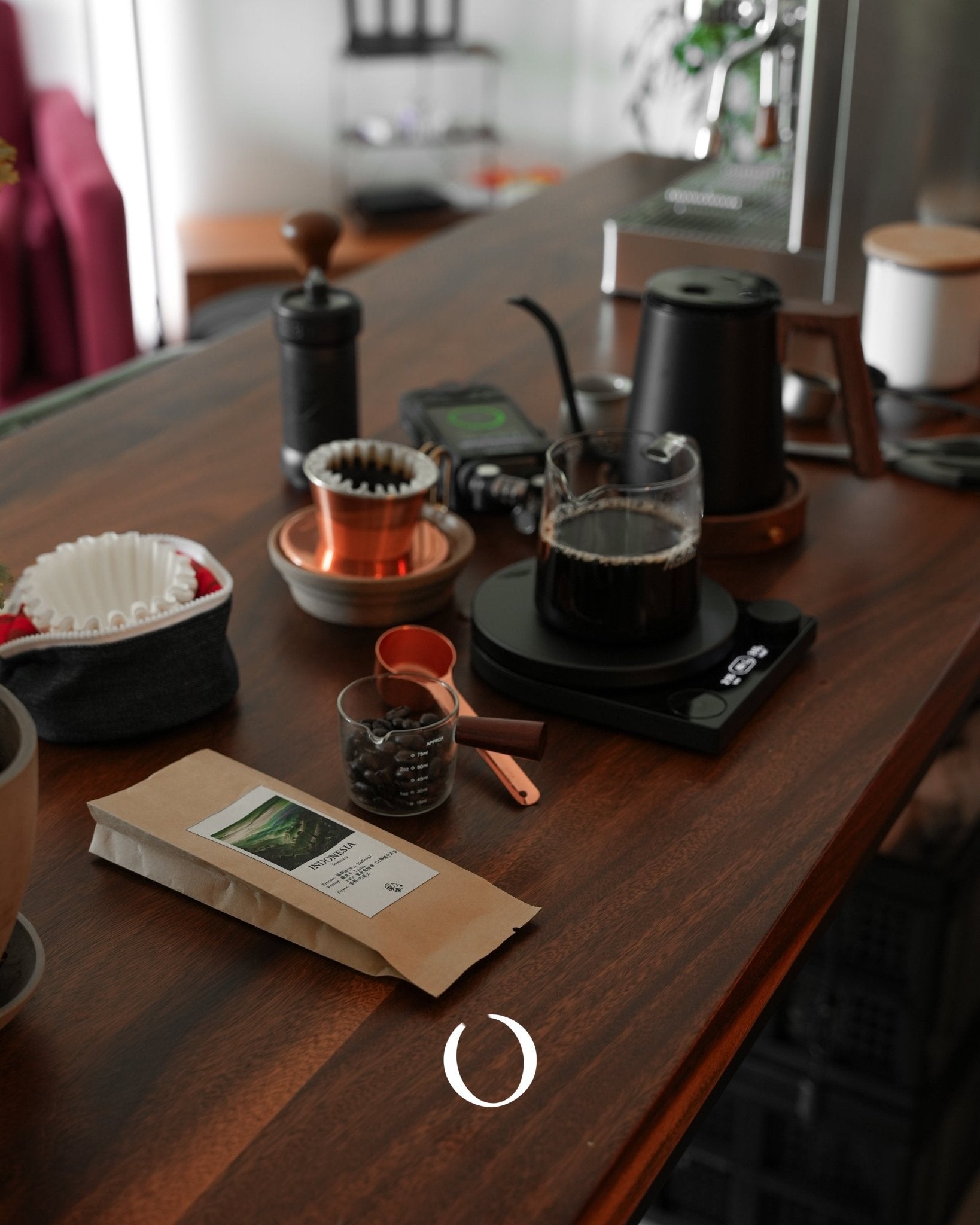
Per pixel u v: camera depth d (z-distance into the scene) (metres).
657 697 0.86
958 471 1.22
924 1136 1.37
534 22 4.30
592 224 1.96
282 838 0.73
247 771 0.79
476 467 1.13
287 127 4.12
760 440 1.06
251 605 1.00
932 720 0.89
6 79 3.32
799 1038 1.38
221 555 1.06
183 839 0.72
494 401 1.24
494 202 4.27
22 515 1.12
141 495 1.16
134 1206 0.54
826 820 0.78
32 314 2.82
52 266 2.76
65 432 1.29
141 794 0.75
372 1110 0.59
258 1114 0.58
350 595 0.94
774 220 1.69
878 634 0.97
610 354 1.48
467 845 0.75
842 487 1.22
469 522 1.14
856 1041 1.35
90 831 0.76
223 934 0.69
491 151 4.48
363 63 4.19
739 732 0.86
